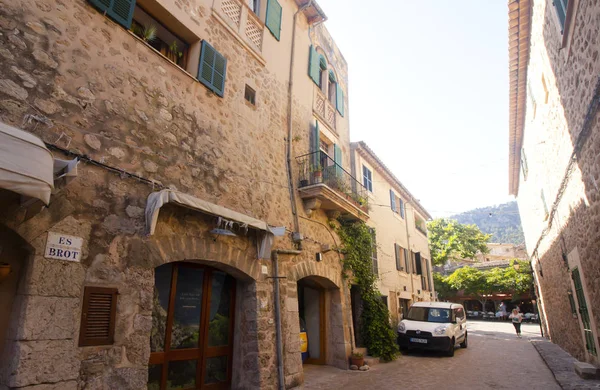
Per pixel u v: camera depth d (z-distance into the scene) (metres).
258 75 8.40
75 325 4.04
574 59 6.32
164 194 5.00
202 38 6.92
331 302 10.21
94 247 4.41
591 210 6.79
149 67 5.65
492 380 8.23
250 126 7.77
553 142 9.15
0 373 3.60
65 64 4.50
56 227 4.07
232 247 6.57
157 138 5.55
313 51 11.30
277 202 8.15
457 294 38.53
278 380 6.86
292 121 9.51
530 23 9.48
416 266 19.94
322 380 8.07
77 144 4.44
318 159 10.07
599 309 7.19
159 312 5.79
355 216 10.95
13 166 3.13
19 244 3.90
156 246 5.16
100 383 4.16
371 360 10.34
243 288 7.11
